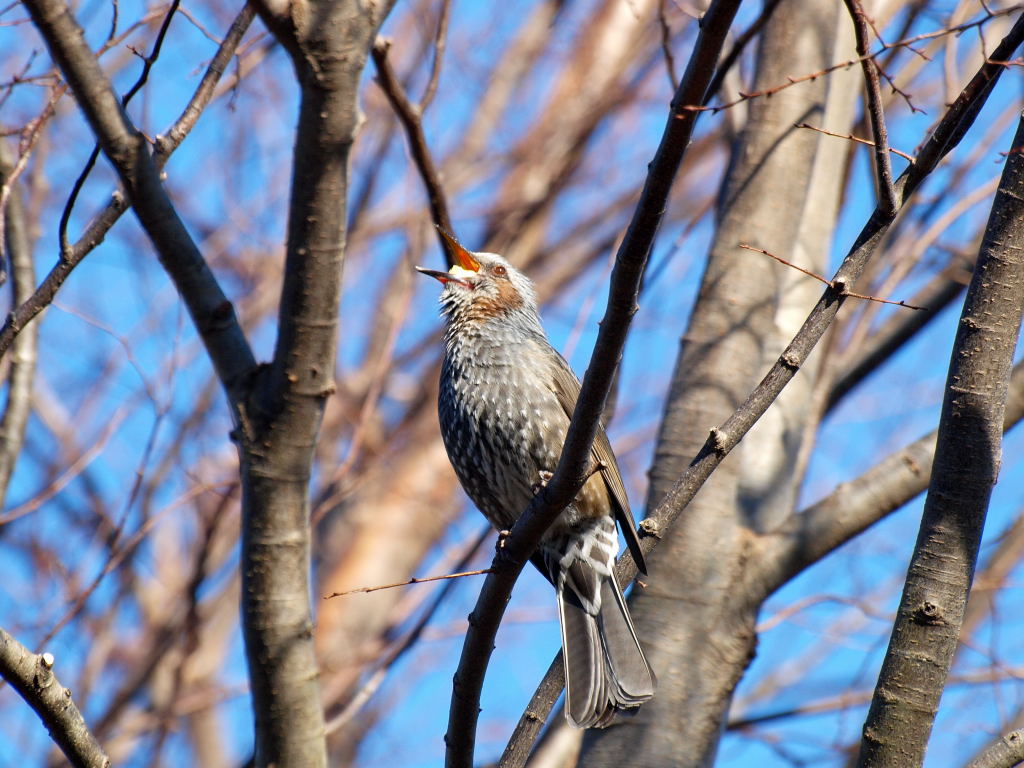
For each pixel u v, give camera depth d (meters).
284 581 7.82
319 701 7.95
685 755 9.50
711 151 19.73
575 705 8.62
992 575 14.05
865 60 6.88
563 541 10.21
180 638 15.44
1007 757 6.70
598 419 6.92
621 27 20.44
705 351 10.62
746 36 9.37
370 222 18.80
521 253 19.92
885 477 10.03
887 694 6.67
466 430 10.88
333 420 19.23
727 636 9.84
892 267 11.89
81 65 7.23
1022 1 11.90
